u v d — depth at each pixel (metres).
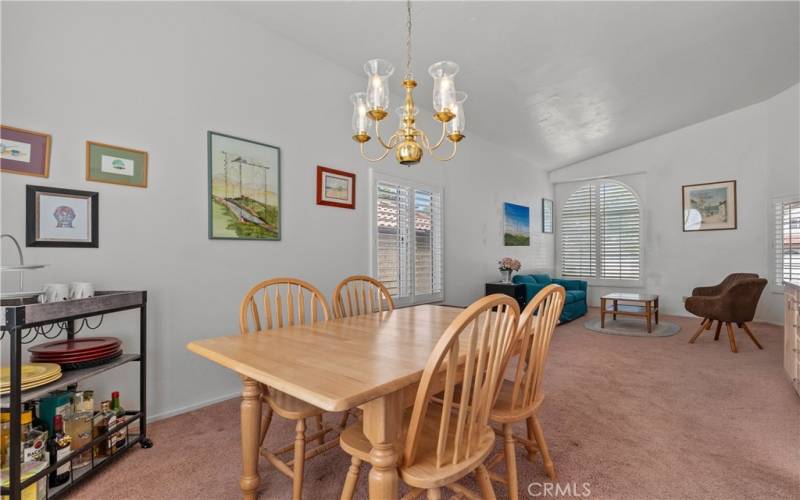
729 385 2.83
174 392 2.37
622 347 4.00
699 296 4.45
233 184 2.62
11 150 1.82
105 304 1.74
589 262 6.91
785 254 4.88
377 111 1.57
